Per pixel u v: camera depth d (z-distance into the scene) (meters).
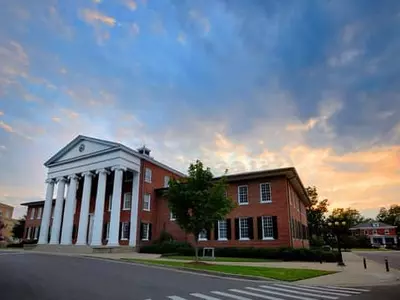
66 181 38.38
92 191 40.28
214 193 20.33
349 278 14.62
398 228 85.00
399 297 9.82
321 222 62.50
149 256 26.00
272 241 27.41
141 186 35.19
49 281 11.30
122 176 34.28
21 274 13.09
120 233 35.31
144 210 35.06
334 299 9.28
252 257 26.00
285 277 13.73
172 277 13.46
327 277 14.78
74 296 8.63
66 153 38.12
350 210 84.12
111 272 14.55
